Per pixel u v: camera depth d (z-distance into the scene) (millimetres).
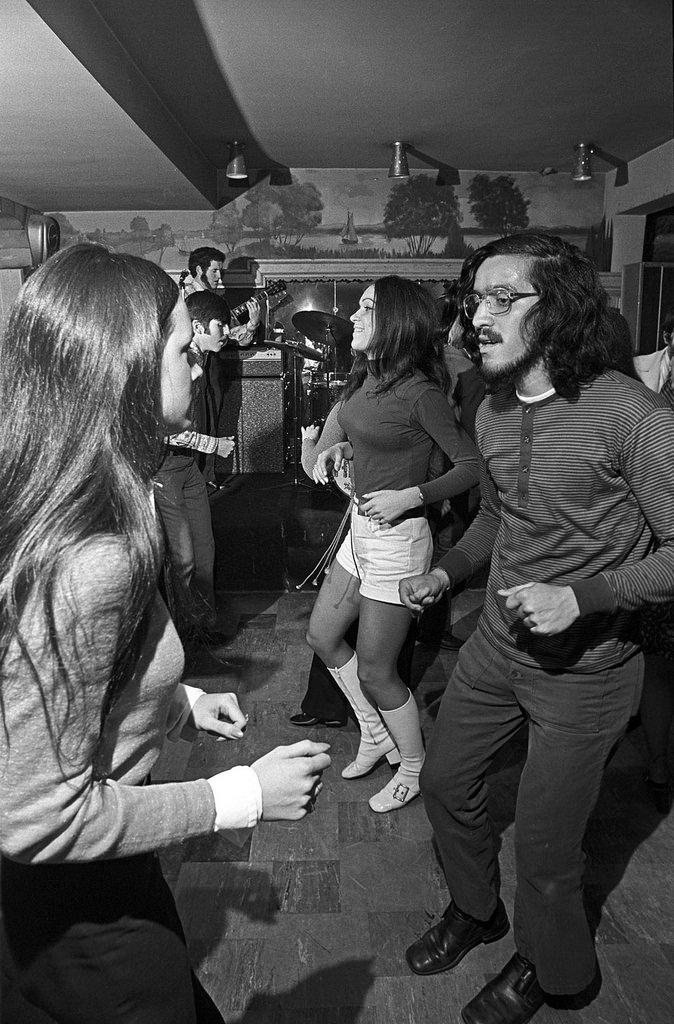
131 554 904
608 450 1508
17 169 5312
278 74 4406
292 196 7008
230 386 6301
